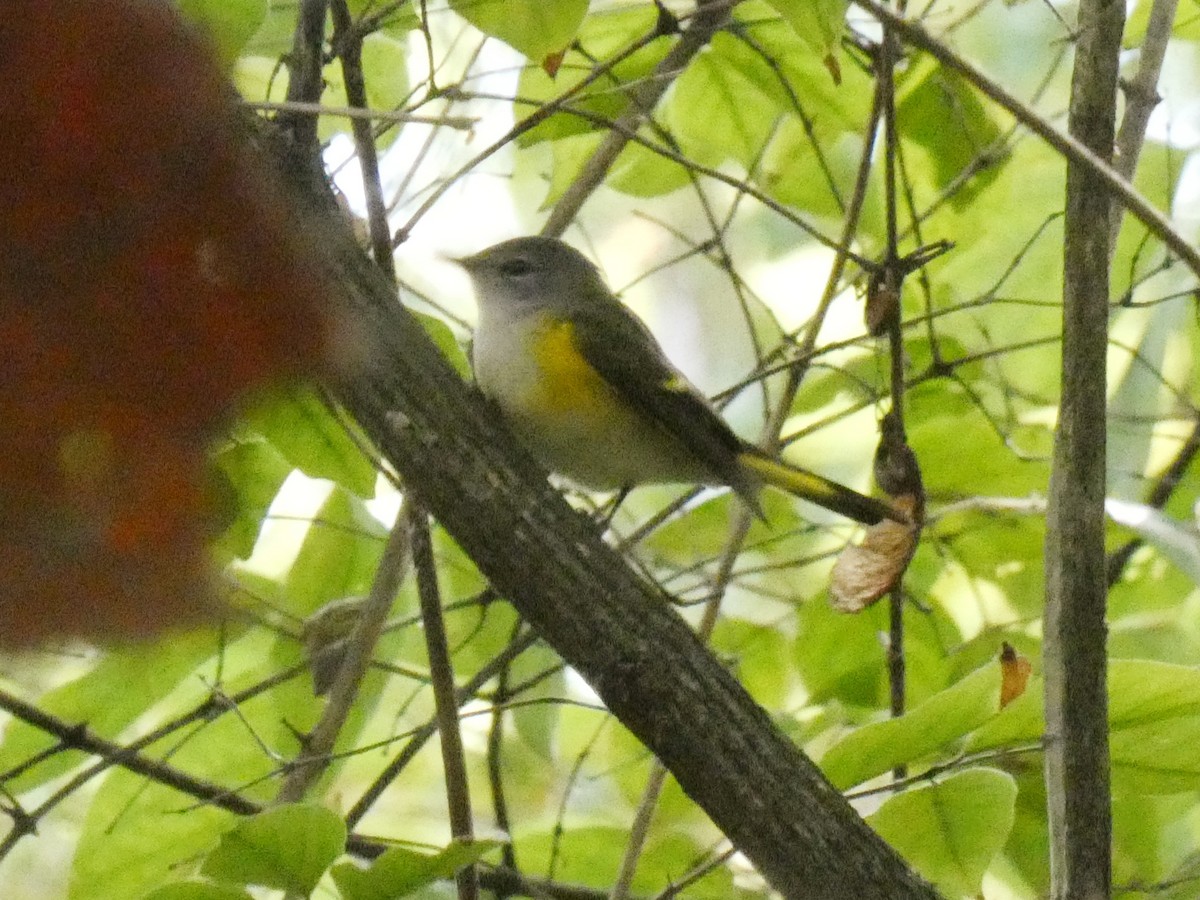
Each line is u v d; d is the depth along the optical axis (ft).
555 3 19.75
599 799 32.14
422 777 32.50
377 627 22.18
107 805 24.29
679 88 27.37
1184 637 29.25
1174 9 20.84
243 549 22.11
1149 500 28.89
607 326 26.32
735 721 16.20
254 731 23.72
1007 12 36.24
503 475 16.35
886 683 27.32
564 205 26.45
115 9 3.31
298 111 13.66
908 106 27.96
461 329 32.96
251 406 3.33
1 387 3.08
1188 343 32.32
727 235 38.83
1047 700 17.70
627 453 26.50
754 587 29.07
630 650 16.15
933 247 22.47
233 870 15.37
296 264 3.46
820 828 15.93
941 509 26.66
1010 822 18.63
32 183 3.19
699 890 26.05
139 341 3.21
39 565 3.05
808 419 33.78
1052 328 31.22
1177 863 26.61
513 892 24.84
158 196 3.30
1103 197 17.94
